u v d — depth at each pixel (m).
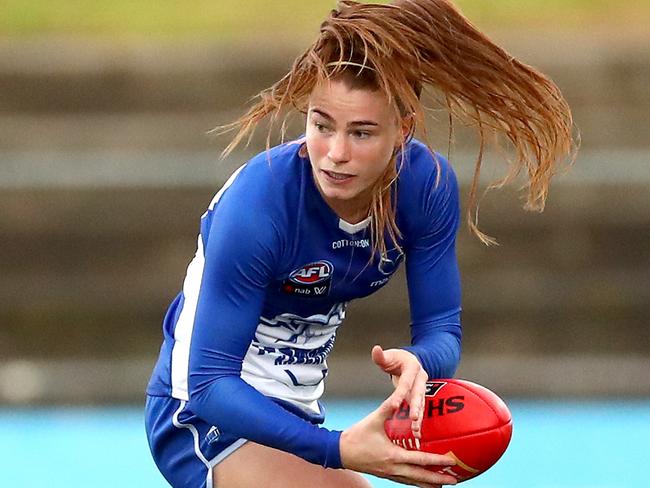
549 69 38.72
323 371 13.10
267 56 39.41
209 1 45.44
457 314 12.89
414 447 11.55
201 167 34.44
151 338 32.88
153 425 13.02
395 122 11.11
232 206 11.51
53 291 33.22
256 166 11.72
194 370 11.51
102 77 39.62
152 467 25.17
